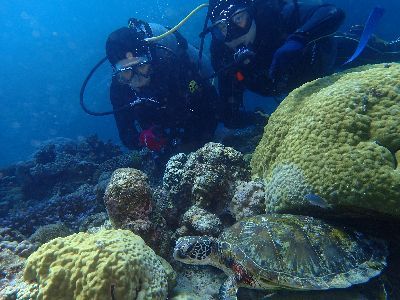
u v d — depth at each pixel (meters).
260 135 1.28
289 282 0.53
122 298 0.50
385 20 4.29
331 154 0.61
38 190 1.83
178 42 1.34
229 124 1.39
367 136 0.62
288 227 0.59
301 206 0.63
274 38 1.11
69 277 0.52
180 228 0.79
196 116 1.36
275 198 0.68
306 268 0.54
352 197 0.56
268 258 0.56
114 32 1.23
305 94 0.82
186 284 0.68
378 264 0.54
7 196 1.89
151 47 1.23
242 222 0.65
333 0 4.29
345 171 0.58
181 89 1.28
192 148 1.42
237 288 0.59
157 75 1.24
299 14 1.08
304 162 0.64
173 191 0.87
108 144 2.19
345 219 0.62
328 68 1.21
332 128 0.64
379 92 0.65
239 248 0.60
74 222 1.28
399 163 0.57
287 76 1.04
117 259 0.52
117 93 1.39
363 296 0.53
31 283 0.57
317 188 0.60
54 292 0.52
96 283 0.50
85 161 1.87
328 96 0.69
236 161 0.88
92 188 1.51
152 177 1.39
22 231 1.33
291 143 0.70
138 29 1.29
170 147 1.41
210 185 0.81
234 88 1.26
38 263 0.56
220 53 1.22
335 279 0.52
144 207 0.72
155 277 0.56
